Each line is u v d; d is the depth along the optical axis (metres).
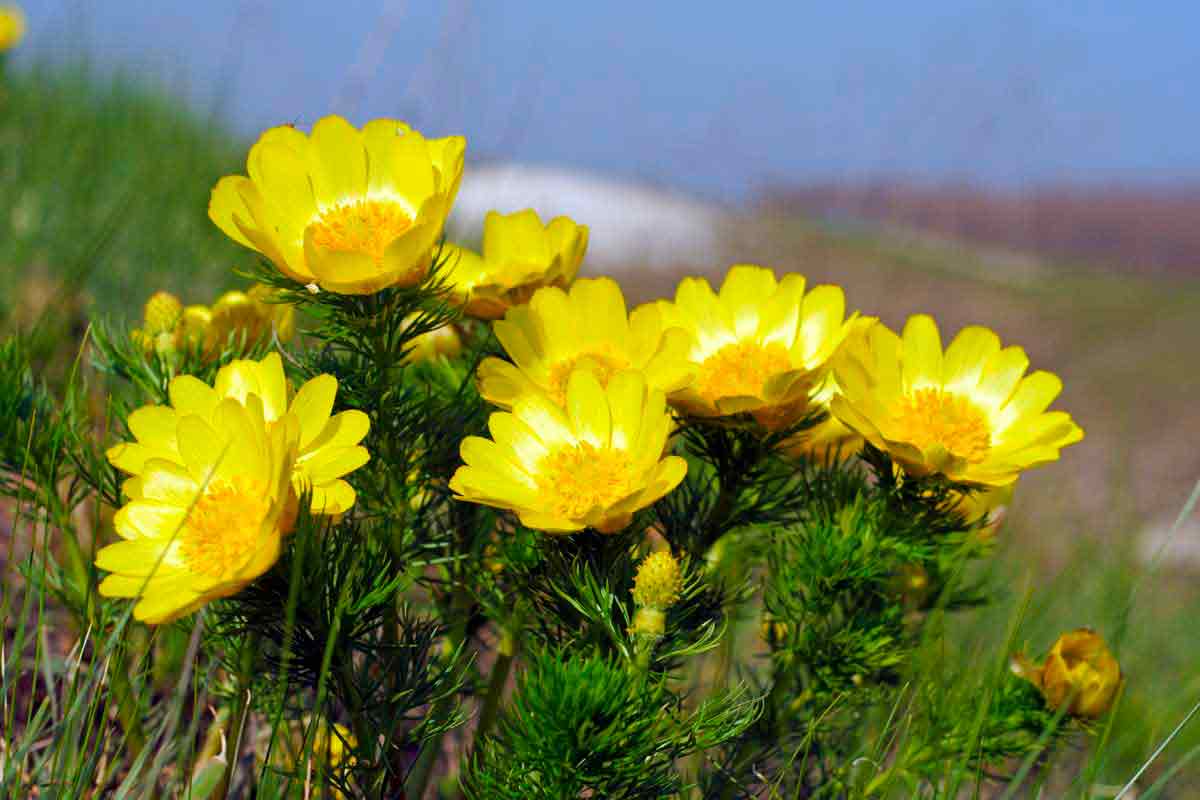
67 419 0.75
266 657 0.69
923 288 4.66
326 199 0.71
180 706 0.70
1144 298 5.27
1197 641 1.21
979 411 0.75
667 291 3.74
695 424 0.73
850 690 0.74
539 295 0.73
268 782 0.71
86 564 0.76
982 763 0.75
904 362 0.76
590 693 0.68
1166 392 3.36
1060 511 1.37
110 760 0.75
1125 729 0.85
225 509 0.67
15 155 1.45
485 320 0.76
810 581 0.73
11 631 0.80
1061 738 0.75
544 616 0.72
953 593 0.78
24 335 0.84
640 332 0.73
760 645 0.86
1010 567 0.96
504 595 0.74
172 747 0.73
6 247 1.18
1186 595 1.53
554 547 0.70
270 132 0.71
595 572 0.70
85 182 1.43
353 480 0.72
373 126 0.71
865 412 0.72
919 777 0.74
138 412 0.70
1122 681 0.74
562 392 0.73
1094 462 2.46
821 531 0.73
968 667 0.77
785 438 0.73
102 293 1.17
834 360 0.72
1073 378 3.51
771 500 0.74
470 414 0.74
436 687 0.71
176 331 0.76
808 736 0.73
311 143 0.71
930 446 0.72
